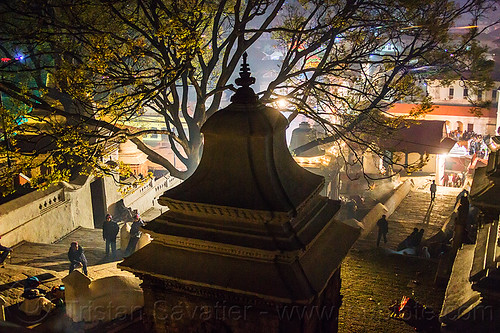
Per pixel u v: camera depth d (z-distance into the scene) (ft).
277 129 18.76
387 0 69.21
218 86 70.74
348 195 123.03
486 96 187.93
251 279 17.54
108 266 64.49
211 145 18.90
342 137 74.69
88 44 63.05
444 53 83.30
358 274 57.36
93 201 97.35
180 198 18.53
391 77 78.95
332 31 71.15
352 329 44.11
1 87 63.82
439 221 109.81
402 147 137.28
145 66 84.38
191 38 58.08
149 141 180.86
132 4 77.05
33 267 62.54
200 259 18.38
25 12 63.26
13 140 61.26
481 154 165.78
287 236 17.49
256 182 18.21
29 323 43.88
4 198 75.87
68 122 92.02
